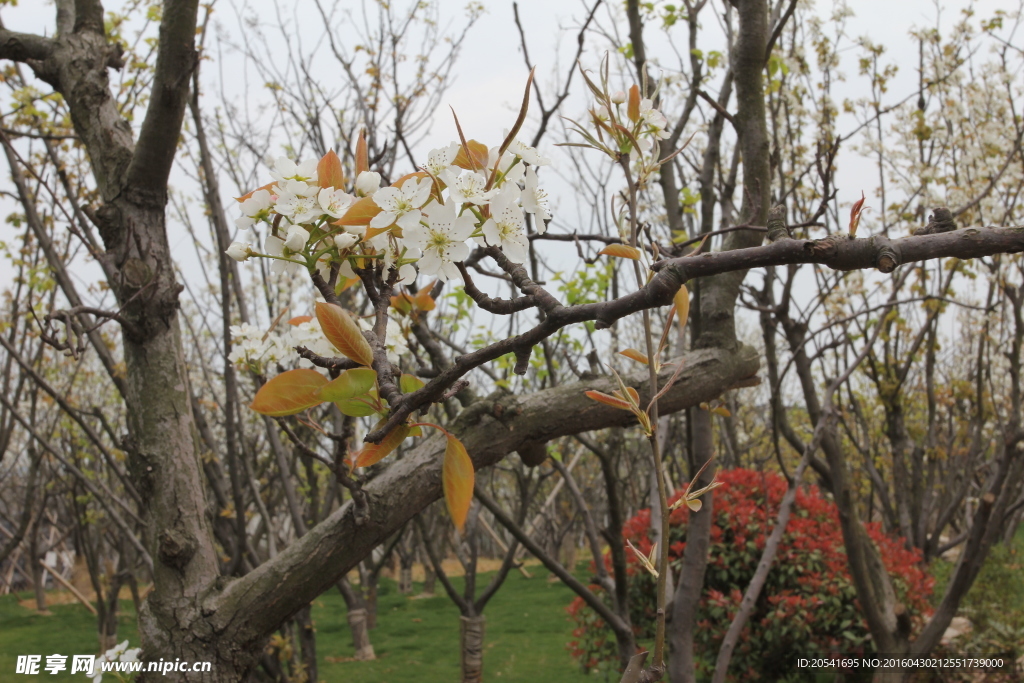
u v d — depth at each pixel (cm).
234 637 193
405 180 94
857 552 404
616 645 529
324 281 101
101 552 980
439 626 838
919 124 531
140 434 216
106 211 222
